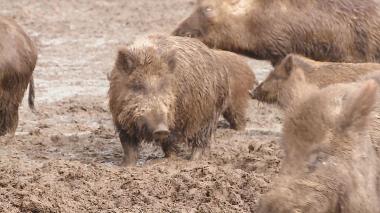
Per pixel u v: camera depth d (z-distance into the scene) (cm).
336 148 1487
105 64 4716
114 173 2425
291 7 3556
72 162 2538
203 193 2258
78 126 3350
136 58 2588
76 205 2172
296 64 3269
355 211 1488
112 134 3169
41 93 4025
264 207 1428
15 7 6019
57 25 5600
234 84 3412
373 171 1534
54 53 4944
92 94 4028
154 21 5719
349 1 3550
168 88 2588
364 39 3534
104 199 2228
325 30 3531
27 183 2292
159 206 2183
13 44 3080
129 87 2578
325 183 1462
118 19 5775
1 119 3112
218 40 3619
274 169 2538
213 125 2827
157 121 2519
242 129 3438
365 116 1502
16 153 2827
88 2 6253
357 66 3095
